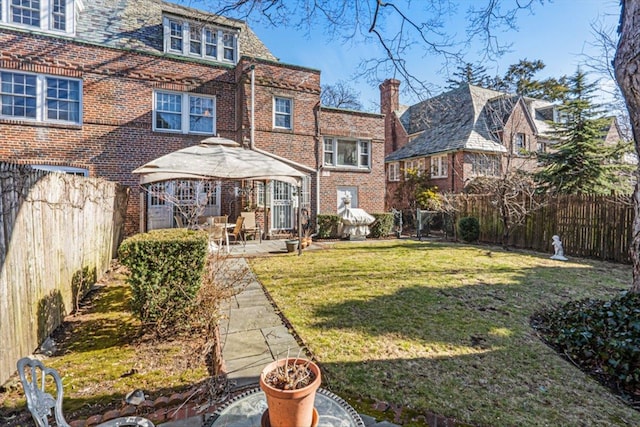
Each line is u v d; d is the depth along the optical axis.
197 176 8.34
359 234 13.59
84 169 10.58
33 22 10.17
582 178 13.30
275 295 5.69
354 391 2.94
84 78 10.56
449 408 2.73
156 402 2.79
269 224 12.92
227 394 2.85
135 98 11.24
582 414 2.73
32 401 1.80
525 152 15.27
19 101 9.93
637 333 3.65
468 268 7.91
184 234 4.75
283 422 1.89
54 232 4.27
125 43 11.51
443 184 19.03
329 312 4.87
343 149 14.97
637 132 4.32
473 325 4.44
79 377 3.21
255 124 12.55
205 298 4.35
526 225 11.58
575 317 4.50
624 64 4.21
